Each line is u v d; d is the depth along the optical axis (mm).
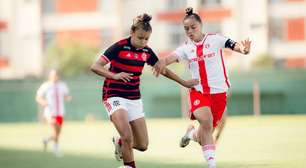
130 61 28578
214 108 30531
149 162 40781
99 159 44656
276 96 109375
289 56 161250
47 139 52906
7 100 115688
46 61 153375
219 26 160875
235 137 60156
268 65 148500
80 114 113938
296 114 108688
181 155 44625
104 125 93812
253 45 158500
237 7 159375
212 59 29984
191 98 30438
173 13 165000
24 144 62531
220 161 40219
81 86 113750
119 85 28781
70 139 66562
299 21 160875
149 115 113312
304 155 42000
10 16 168375
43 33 168750
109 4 167000
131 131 28281
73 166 40500
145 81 113562
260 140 56000
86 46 152500
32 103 115250
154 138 63375
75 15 168125
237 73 110000
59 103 50781
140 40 28281
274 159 40281
